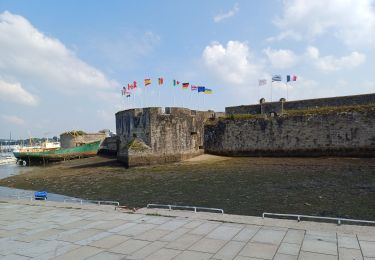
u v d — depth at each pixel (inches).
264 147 1541.6
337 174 983.0
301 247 350.6
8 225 513.0
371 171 1000.9
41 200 730.2
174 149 1537.9
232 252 346.6
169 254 350.0
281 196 740.0
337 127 1376.7
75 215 558.6
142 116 1510.8
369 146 1306.6
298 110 1583.4
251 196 757.9
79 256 358.6
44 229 477.7
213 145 1689.2
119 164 1566.2
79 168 1584.6
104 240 409.4
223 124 1657.2
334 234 388.2
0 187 1213.1
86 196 909.8
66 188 1067.9
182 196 811.4
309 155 1435.8
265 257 328.5
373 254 323.9
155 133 1492.4
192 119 1644.9
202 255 342.0
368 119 1309.1
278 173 1063.6
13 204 698.2
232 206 678.5
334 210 608.1
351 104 1551.4
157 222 479.5
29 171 1724.9
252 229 423.2
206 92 1839.3
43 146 3363.7
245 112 1866.4
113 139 2315.5
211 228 435.8
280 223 442.3
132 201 797.9
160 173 1218.0
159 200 784.9
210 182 974.4
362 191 749.3
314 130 1428.4
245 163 1350.9
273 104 1771.7
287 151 1487.5
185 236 408.2
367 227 409.4
